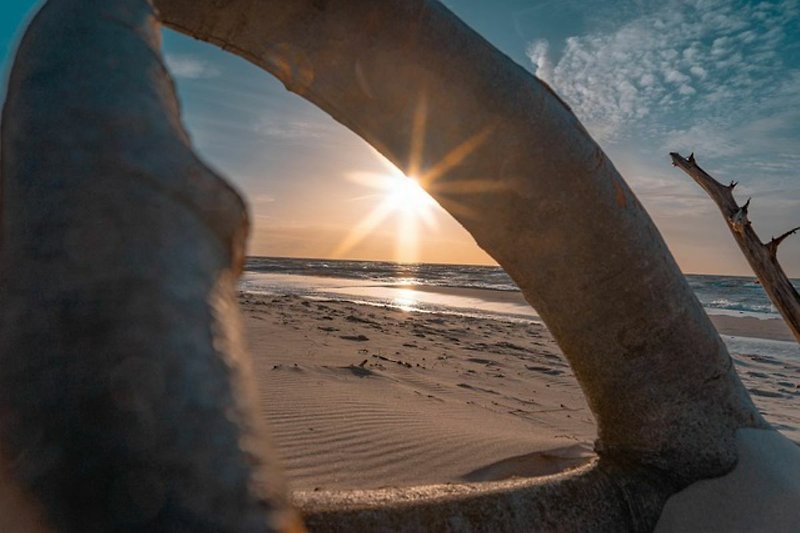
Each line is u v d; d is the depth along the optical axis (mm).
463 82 1278
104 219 359
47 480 279
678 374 1488
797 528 1405
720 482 1494
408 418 4754
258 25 1216
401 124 1339
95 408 292
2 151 429
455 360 8547
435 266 95562
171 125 446
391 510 1142
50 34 485
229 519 271
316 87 1330
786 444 1598
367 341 9594
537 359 9305
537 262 1447
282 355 7242
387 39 1234
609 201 1405
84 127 409
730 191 3592
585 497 1392
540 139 1336
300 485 3305
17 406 300
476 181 1373
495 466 3771
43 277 337
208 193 413
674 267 1514
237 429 301
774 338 14961
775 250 3463
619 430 1543
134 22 520
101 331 314
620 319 1448
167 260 354
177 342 318
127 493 272
